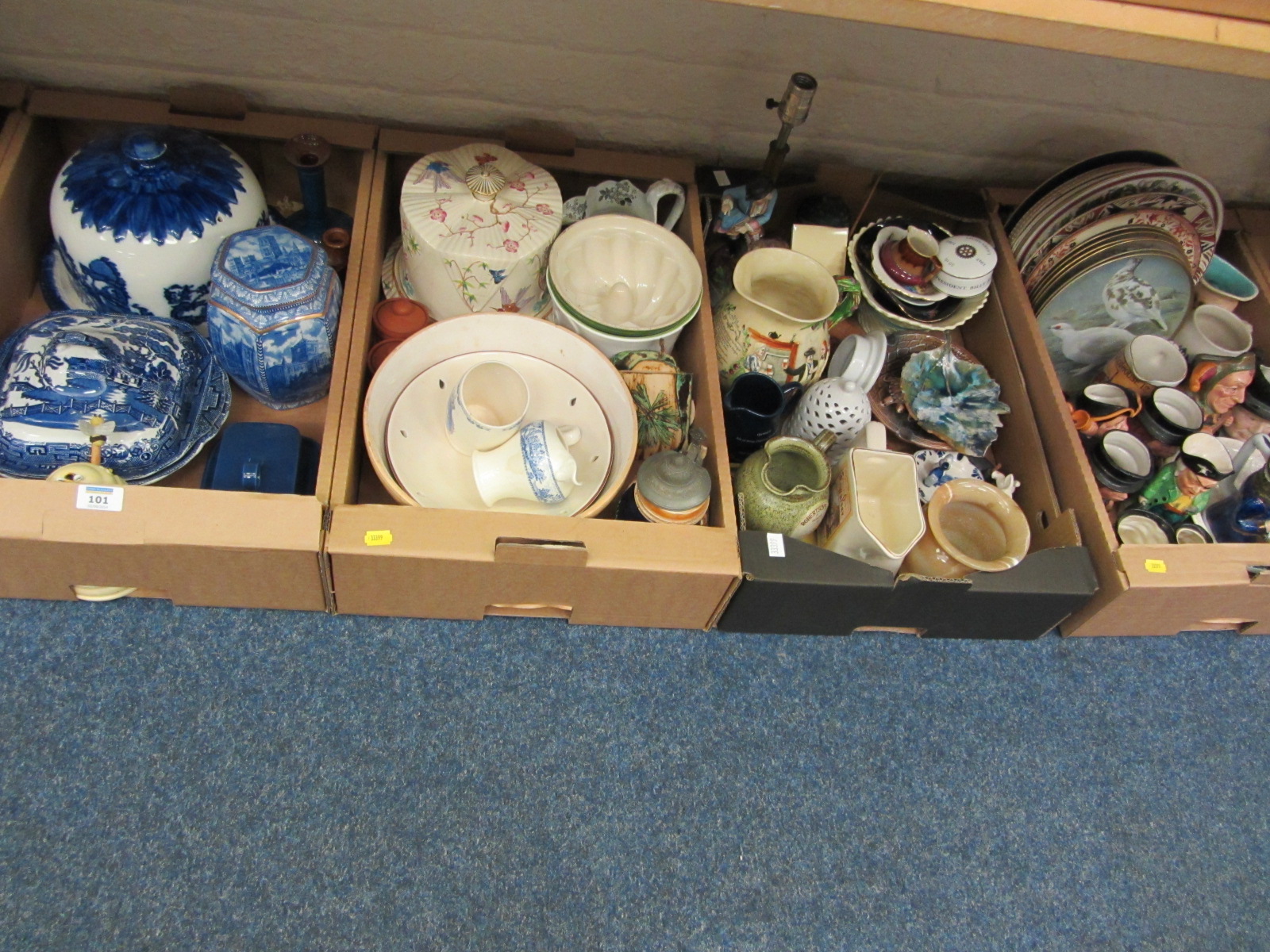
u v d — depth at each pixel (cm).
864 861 95
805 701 103
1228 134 125
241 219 98
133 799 86
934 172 131
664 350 108
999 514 99
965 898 95
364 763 92
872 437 104
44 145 104
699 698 101
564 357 101
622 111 118
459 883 88
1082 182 115
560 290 100
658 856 92
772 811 96
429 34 105
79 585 90
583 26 104
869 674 106
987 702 107
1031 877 98
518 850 90
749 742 100
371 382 93
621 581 90
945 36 107
